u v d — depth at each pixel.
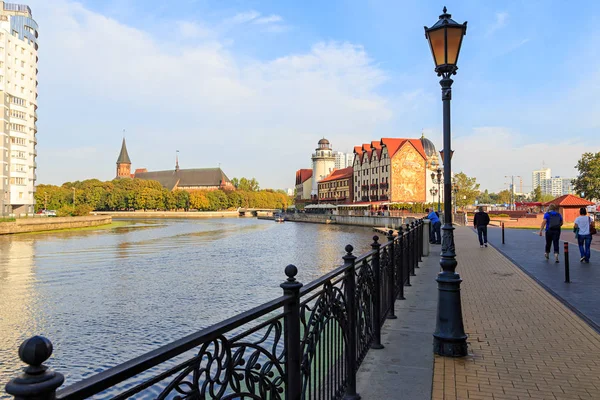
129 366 1.78
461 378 5.30
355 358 5.00
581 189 60.22
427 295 10.39
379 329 6.61
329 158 127.81
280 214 138.25
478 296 10.12
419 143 85.44
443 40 6.28
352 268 5.05
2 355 11.90
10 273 25.62
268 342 10.51
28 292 20.05
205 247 42.72
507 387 5.03
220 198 170.50
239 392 2.68
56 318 15.48
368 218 76.12
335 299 4.52
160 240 51.28
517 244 23.48
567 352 6.22
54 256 34.50
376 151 89.75
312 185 130.38
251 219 141.75
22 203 86.75
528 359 5.95
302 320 3.59
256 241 50.34
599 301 9.41
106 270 26.95
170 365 10.23
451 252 6.23
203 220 127.31
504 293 10.45
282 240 51.72
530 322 7.86
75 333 13.75
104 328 14.23
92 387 1.59
